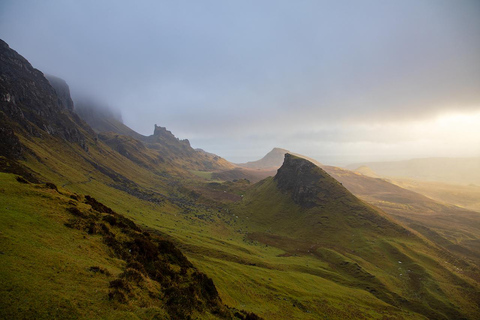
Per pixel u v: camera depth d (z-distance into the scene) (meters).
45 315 23.67
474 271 161.88
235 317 49.75
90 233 48.19
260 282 105.31
